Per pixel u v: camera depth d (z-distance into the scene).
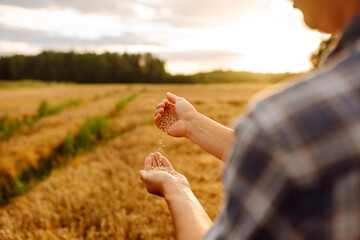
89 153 8.89
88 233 3.56
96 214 4.05
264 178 0.42
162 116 1.22
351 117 0.40
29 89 58.78
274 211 0.42
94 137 11.79
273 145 0.42
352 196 0.39
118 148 9.30
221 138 1.06
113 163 7.03
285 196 0.42
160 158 1.14
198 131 1.11
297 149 0.41
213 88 60.44
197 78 110.25
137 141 9.70
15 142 9.89
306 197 0.42
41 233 3.50
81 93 46.22
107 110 20.52
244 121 0.47
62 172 6.40
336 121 0.40
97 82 106.62
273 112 0.43
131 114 19.59
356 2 0.48
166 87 66.56
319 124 0.41
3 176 6.86
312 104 0.42
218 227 0.55
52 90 55.59
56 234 3.62
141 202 4.33
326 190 0.41
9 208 4.80
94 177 5.81
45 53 104.94
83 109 21.95
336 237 0.40
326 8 0.53
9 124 15.78
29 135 12.41
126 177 5.68
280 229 0.43
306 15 0.57
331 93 0.42
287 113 0.42
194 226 0.76
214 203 4.37
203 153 8.27
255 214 0.43
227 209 0.47
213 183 5.36
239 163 0.45
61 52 105.62
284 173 0.41
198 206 0.83
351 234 0.40
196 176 5.70
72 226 3.88
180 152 8.30
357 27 0.45
